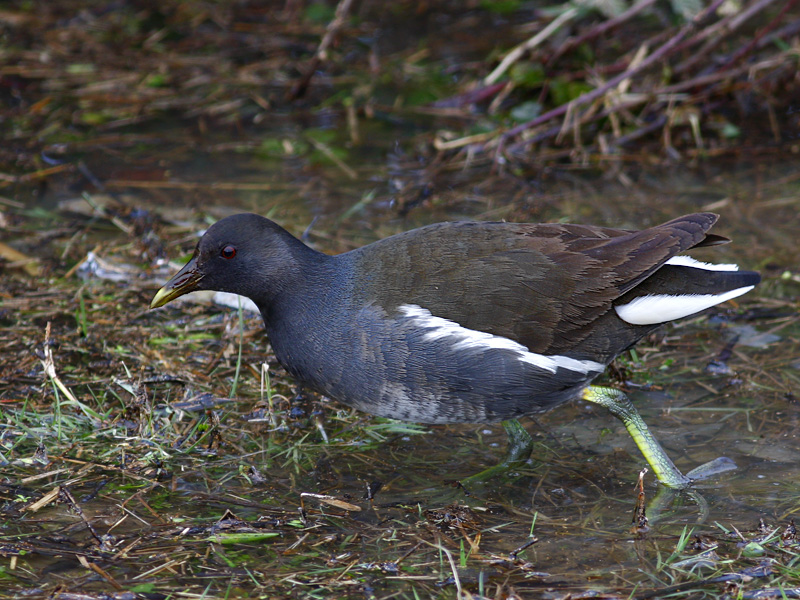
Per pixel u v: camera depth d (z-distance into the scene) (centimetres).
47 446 782
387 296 724
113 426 802
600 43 1597
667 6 1650
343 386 737
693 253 1084
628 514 713
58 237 1135
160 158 1330
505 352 711
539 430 834
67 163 1309
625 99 1369
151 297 1018
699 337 961
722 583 621
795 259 1073
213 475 757
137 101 1476
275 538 675
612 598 601
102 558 643
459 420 743
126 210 1178
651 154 1345
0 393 852
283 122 1433
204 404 850
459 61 1580
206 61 1583
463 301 716
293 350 750
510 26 1700
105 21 1711
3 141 1362
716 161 1326
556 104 1420
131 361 910
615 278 721
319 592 621
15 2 1759
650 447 757
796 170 1291
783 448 789
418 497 738
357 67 1578
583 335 728
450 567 645
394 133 1400
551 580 631
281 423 833
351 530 688
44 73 1537
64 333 951
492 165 1317
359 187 1254
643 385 887
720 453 786
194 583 623
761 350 932
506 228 764
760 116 1444
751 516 705
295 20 1730
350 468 776
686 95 1398
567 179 1276
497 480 762
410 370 713
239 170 1300
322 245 1094
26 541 659
